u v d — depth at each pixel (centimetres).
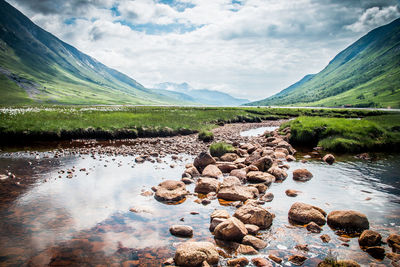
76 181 1101
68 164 1409
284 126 3062
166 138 2584
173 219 755
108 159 1571
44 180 1095
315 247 610
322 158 1694
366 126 2228
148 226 705
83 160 1520
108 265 523
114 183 1088
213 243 625
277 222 747
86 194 945
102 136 2448
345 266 510
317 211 761
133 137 2559
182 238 645
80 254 561
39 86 19762
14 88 16900
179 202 896
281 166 1405
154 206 849
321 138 2216
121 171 1288
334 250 594
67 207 819
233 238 636
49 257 546
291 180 1179
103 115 3444
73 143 2136
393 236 616
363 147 1955
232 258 566
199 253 537
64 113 3469
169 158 1634
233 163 1429
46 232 654
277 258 555
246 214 734
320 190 1029
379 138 2059
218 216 721
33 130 2227
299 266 532
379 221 740
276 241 640
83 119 2912
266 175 1159
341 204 878
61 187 1014
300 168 1358
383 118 3903
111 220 736
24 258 539
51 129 2295
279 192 1009
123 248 591
